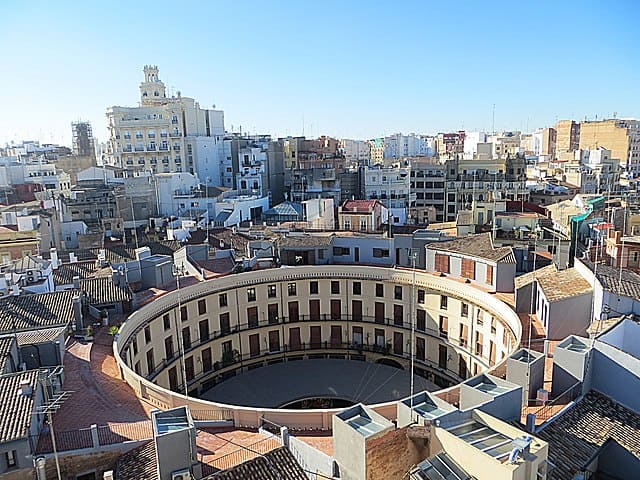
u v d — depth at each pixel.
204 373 64.81
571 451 28.47
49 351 42.28
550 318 45.34
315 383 66.25
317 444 32.59
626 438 29.84
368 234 79.75
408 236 73.81
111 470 30.83
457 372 63.09
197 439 33.78
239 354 68.38
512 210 93.75
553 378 34.88
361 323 71.06
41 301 49.91
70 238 97.06
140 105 157.88
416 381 66.50
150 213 113.25
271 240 80.94
